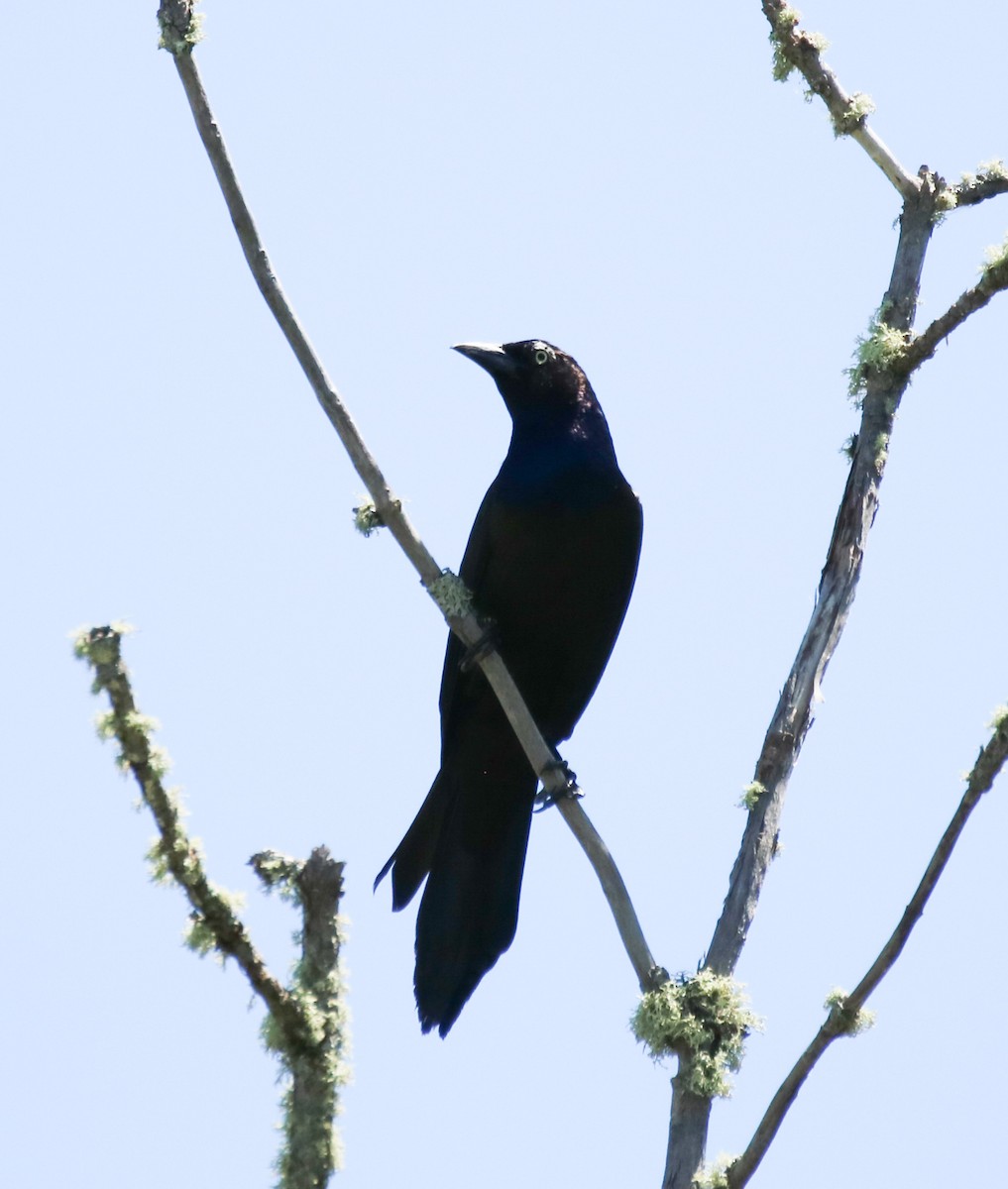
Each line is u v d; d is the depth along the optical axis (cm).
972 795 720
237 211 963
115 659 729
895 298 1030
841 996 736
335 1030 763
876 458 978
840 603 938
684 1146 804
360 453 1021
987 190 1056
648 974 855
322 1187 745
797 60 1055
